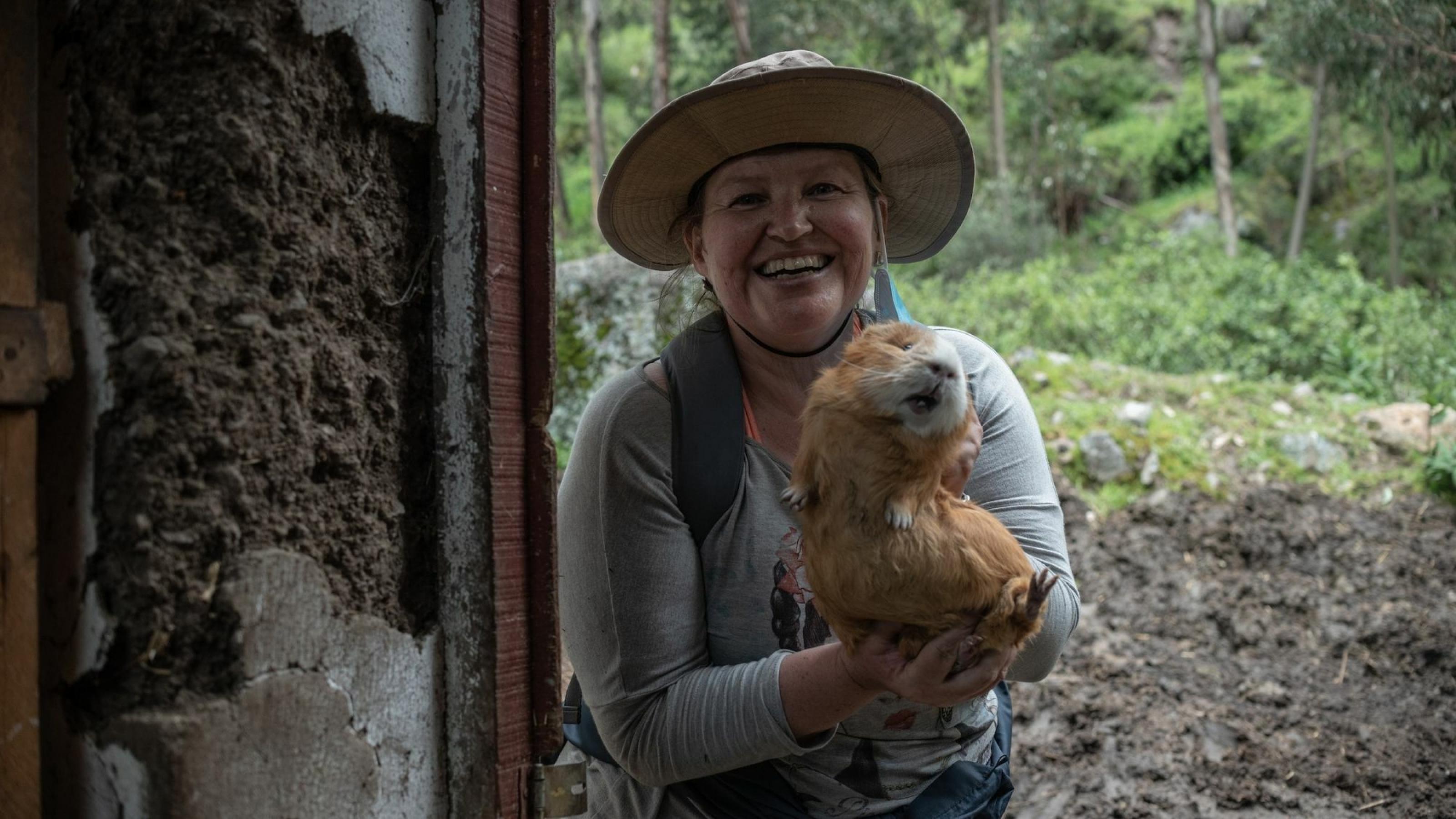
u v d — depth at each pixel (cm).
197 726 138
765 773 216
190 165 147
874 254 239
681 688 206
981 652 174
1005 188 1758
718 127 212
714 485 212
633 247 259
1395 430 631
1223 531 558
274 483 152
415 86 173
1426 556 533
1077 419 633
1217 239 1777
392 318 174
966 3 2178
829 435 169
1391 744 425
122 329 140
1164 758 423
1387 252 1666
